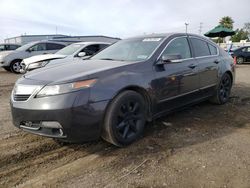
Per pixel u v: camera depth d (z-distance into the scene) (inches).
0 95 295.6
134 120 154.4
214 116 205.5
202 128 178.9
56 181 118.3
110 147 150.7
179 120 195.0
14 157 140.0
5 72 552.1
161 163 131.7
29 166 131.5
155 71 165.2
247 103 246.8
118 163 132.9
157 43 180.9
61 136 130.5
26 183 117.1
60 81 132.6
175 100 180.7
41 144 155.6
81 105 129.6
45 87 132.0
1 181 118.7
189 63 191.9
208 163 130.6
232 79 247.6
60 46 558.9
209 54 221.5
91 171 126.0
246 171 123.0
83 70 146.8
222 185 112.6
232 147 148.6
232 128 179.0
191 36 207.8
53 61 321.4
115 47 201.0
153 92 162.2
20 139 162.9
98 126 135.9
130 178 119.1
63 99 128.0
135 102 152.5
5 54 521.7
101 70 143.8
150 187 112.0
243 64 816.3
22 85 140.7
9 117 206.7
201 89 205.6
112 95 139.0
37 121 132.3
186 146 150.6
